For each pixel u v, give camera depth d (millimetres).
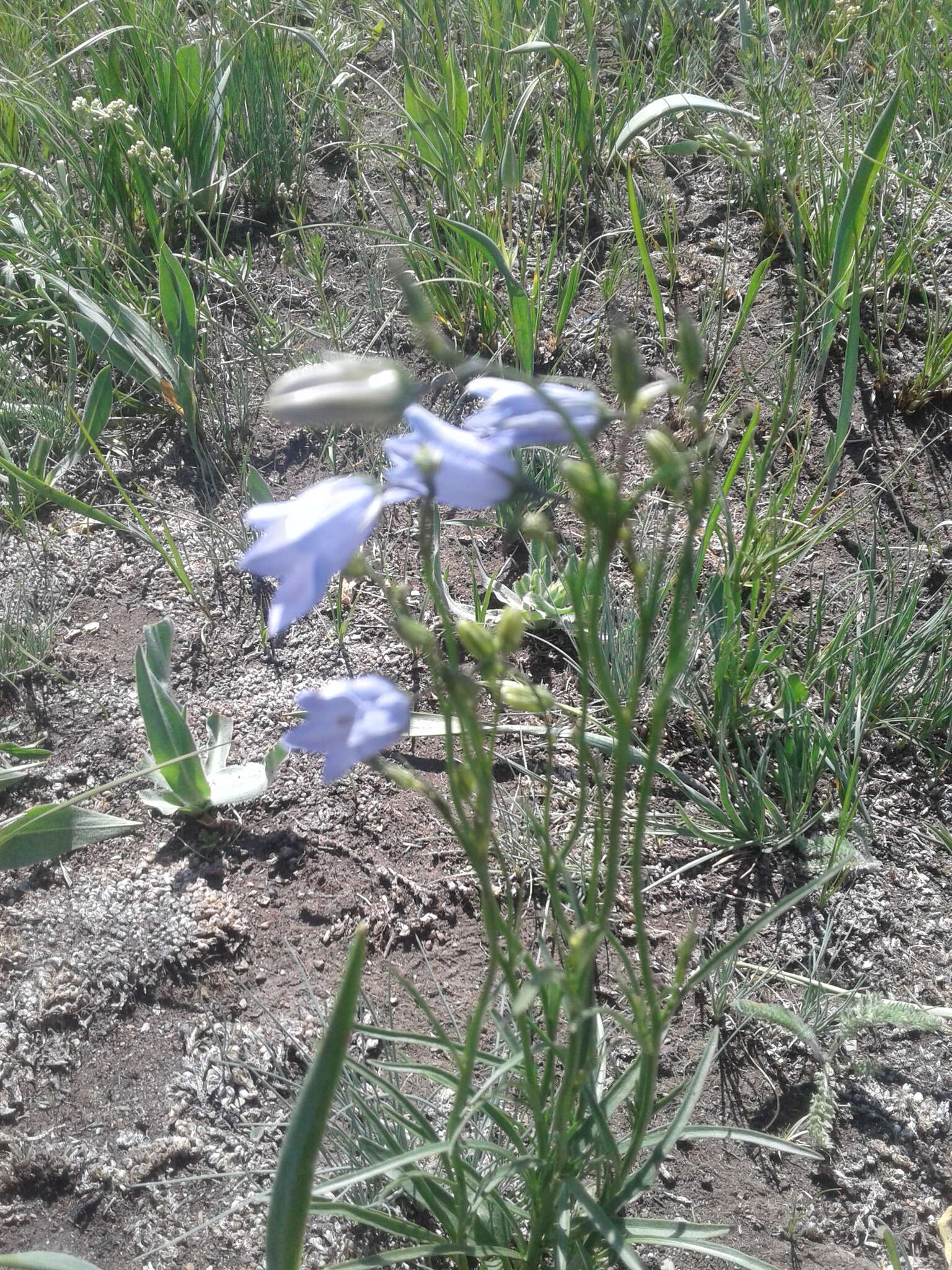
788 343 418
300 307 461
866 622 316
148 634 297
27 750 312
